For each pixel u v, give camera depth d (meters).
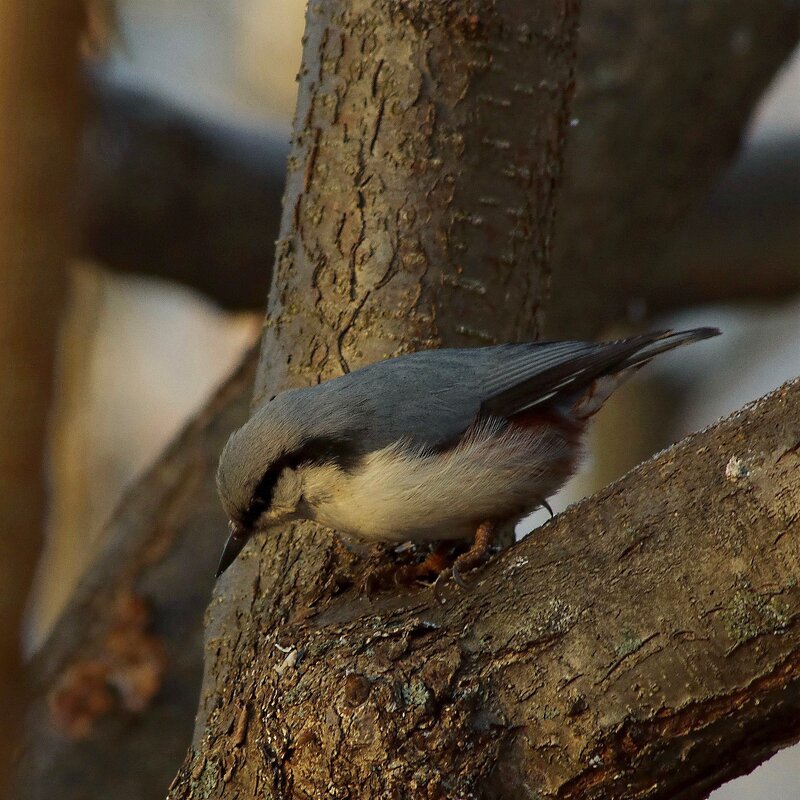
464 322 7.43
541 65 7.61
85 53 8.94
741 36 11.20
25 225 8.09
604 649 5.38
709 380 18.67
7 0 8.05
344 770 5.58
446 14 7.45
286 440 7.12
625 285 11.27
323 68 7.66
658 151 11.08
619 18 11.09
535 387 7.35
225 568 7.46
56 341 8.23
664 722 5.29
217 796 6.14
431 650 5.70
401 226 7.43
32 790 9.77
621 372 7.82
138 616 10.09
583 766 5.41
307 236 7.57
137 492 10.59
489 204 7.48
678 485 5.47
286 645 6.12
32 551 8.05
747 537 5.16
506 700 5.53
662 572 5.34
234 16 18.12
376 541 7.26
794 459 5.15
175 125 13.70
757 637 5.10
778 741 5.28
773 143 15.75
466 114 7.46
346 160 7.53
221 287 14.66
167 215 13.83
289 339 7.55
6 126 8.06
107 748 9.90
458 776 5.48
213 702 6.70
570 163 10.83
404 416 7.11
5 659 7.99
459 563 6.67
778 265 15.90
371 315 7.40
